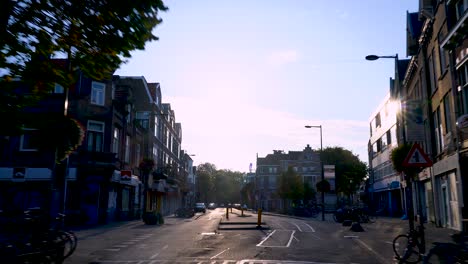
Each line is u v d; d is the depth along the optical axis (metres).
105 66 8.31
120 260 11.42
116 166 27.53
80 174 25.89
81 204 26.12
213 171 125.06
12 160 25.38
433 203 24.17
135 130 35.41
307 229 23.02
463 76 17.81
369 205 60.44
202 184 110.56
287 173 58.62
